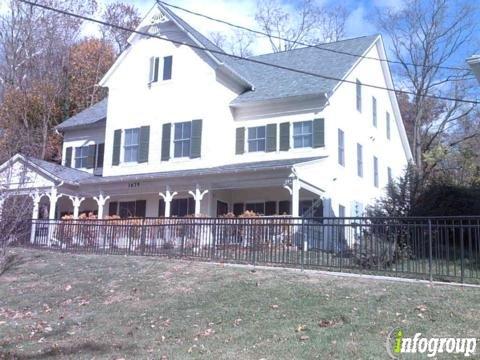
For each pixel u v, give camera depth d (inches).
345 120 1019.9
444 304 403.2
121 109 1104.2
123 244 755.4
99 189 1028.5
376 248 559.8
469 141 1606.8
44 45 1749.5
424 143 1632.6
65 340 386.3
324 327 366.6
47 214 1188.5
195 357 321.1
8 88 1636.3
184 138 1022.4
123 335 388.2
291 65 1131.3
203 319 410.6
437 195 789.2
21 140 1139.9
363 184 1086.4
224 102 1019.3
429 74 1496.1
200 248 675.4
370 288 464.1
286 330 364.8
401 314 384.8
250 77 1120.2
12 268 691.4
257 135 1000.9
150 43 1093.1
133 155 1075.3
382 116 1248.2
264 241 625.0
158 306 459.8
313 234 614.9
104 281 575.8
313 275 530.6
